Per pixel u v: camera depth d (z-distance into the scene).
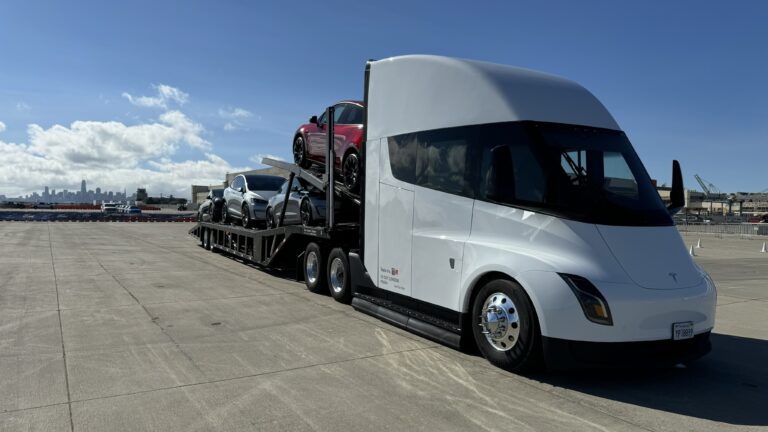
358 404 4.09
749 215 98.19
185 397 4.16
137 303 7.78
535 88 5.44
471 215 5.38
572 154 4.99
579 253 4.52
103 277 10.25
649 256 4.62
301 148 10.30
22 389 4.27
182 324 6.55
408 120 6.37
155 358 5.15
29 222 39.12
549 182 4.79
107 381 4.49
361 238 7.20
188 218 49.41
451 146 5.73
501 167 5.00
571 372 4.98
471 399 4.25
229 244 14.03
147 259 13.70
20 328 6.21
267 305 7.86
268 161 11.29
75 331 6.11
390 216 6.55
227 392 4.29
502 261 4.88
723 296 10.03
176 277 10.50
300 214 9.70
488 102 5.42
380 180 6.77
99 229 29.14
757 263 17.22
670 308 4.46
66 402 4.02
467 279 5.29
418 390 4.42
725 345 6.33
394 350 5.57
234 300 8.20
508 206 5.04
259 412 3.89
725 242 30.05
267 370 4.86
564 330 4.39
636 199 4.96
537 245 4.74
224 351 5.44
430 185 5.92
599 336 4.32
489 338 5.07
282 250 10.13
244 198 13.07
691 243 28.03
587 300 4.34
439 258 5.71
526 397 4.34
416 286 6.05
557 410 4.09
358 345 5.75
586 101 5.57
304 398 4.19
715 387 4.74
